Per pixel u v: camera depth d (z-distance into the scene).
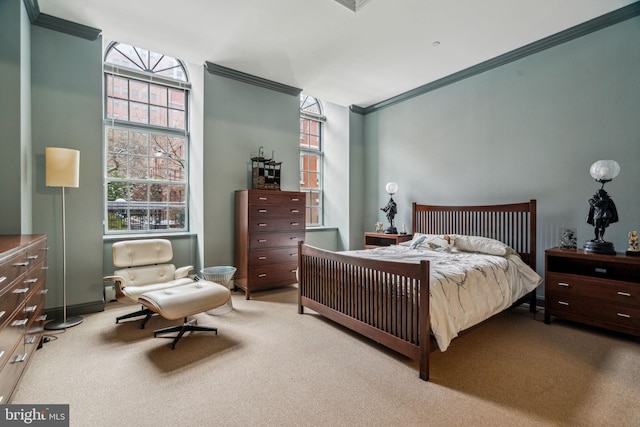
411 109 4.84
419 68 4.04
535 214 3.35
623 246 2.91
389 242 4.76
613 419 1.59
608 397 1.78
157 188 4.11
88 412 1.63
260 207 3.95
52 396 1.76
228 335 2.65
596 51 3.04
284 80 4.44
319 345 2.46
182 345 2.45
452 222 4.23
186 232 4.23
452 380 1.96
